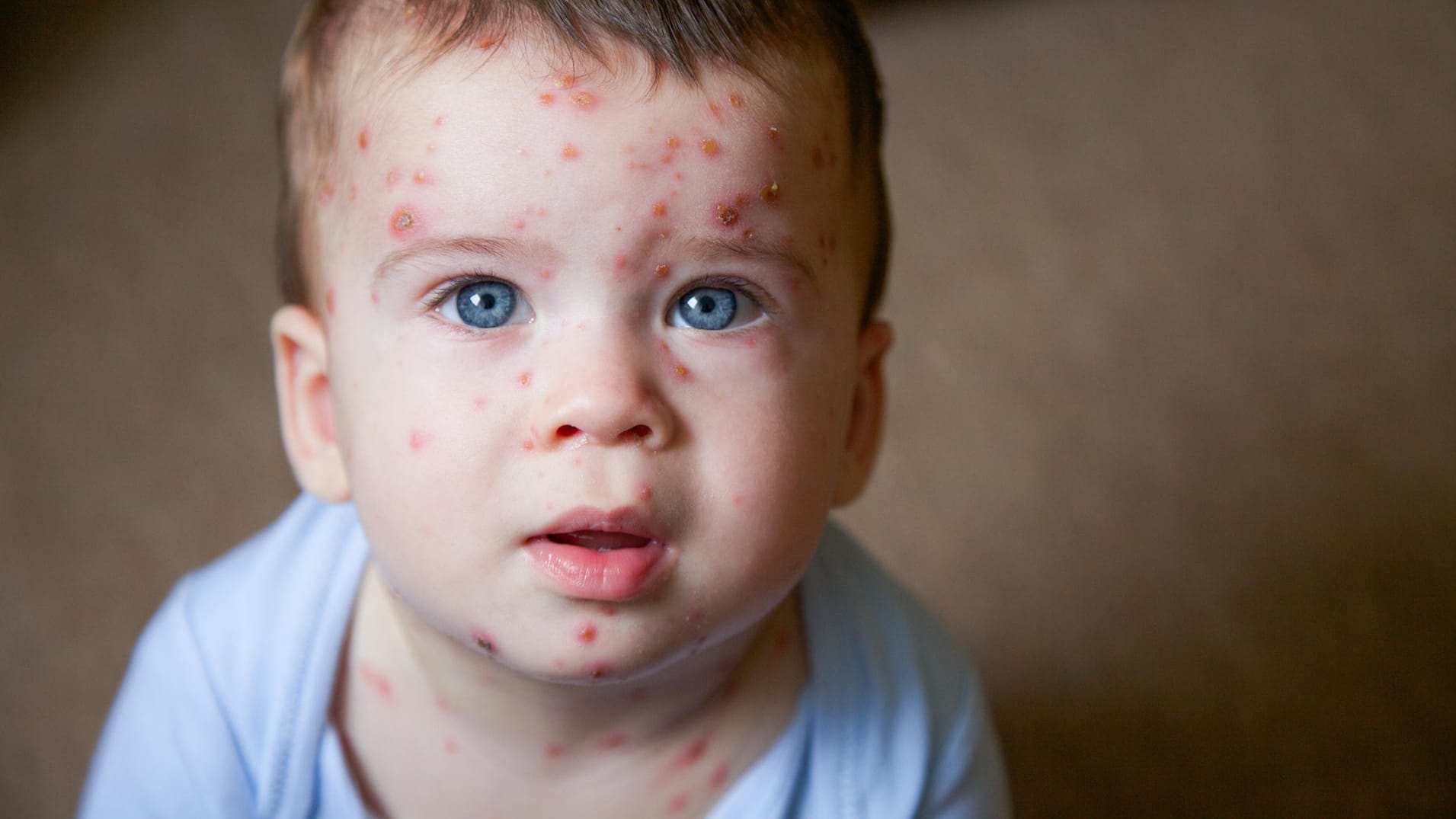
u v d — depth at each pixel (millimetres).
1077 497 819
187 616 530
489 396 429
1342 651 737
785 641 521
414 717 506
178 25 1140
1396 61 1158
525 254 423
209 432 831
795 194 441
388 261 437
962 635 740
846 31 474
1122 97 1128
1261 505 816
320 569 521
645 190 422
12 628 709
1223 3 1228
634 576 427
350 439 454
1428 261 979
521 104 425
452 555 436
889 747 525
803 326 449
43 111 1042
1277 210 1022
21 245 933
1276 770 683
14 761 663
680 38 433
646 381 427
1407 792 674
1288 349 916
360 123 446
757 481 438
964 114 1109
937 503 812
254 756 515
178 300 911
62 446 809
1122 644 740
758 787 514
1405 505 816
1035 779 678
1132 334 927
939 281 962
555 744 497
